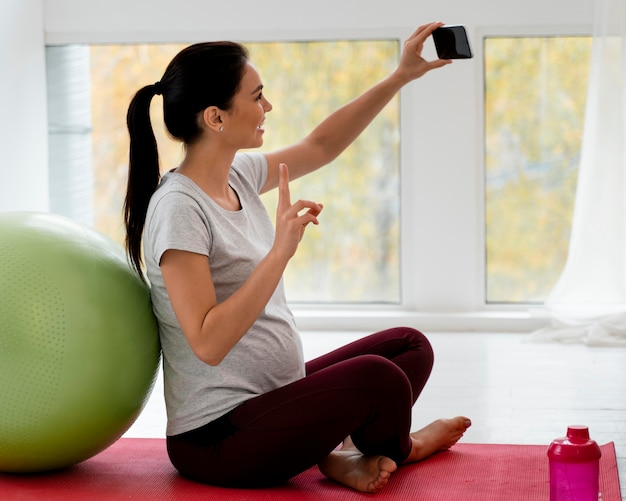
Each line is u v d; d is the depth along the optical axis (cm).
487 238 519
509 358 413
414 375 238
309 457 214
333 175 528
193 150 219
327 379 209
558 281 478
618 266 471
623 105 469
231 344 202
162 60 533
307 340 474
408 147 518
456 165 510
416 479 230
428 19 511
